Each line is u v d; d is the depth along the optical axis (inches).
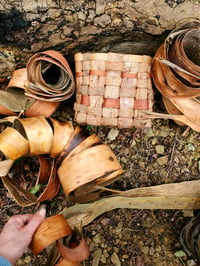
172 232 31.1
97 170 25.0
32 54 27.5
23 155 26.5
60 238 26.9
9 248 24.6
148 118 26.8
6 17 24.2
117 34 26.8
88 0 24.5
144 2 24.8
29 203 27.8
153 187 29.8
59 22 25.3
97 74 25.8
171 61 25.1
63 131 26.2
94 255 30.7
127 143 30.9
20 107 29.7
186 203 30.1
